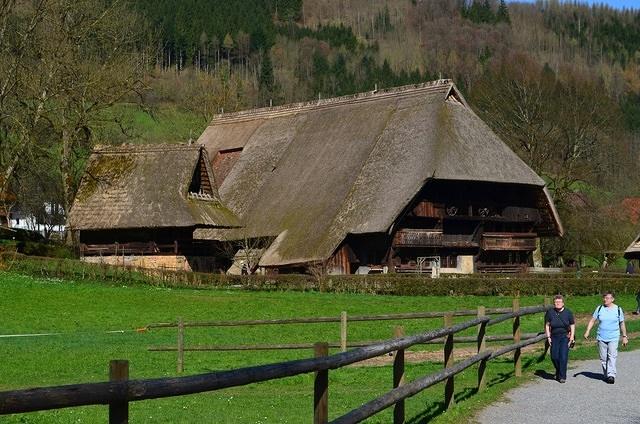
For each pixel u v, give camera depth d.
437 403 17.56
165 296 47.28
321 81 191.62
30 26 59.28
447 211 67.31
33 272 52.84
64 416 17.83
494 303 46.34
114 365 7.00
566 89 99.81
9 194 67.00
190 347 25.45
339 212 64.69
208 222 64.69
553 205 71.19
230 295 48.81
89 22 64.06
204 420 17.00
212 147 86.62
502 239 70.06
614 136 96.62
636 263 87.31
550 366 24.23
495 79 105.38
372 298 48.12
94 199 65.19
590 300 49.12
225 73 149.88
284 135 80.44
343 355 10.76
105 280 52.81
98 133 71.94
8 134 61.19
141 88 70.19
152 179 65.69
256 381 8.91
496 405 17.59
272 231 67.19
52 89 60.59
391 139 69.31
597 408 17.22
